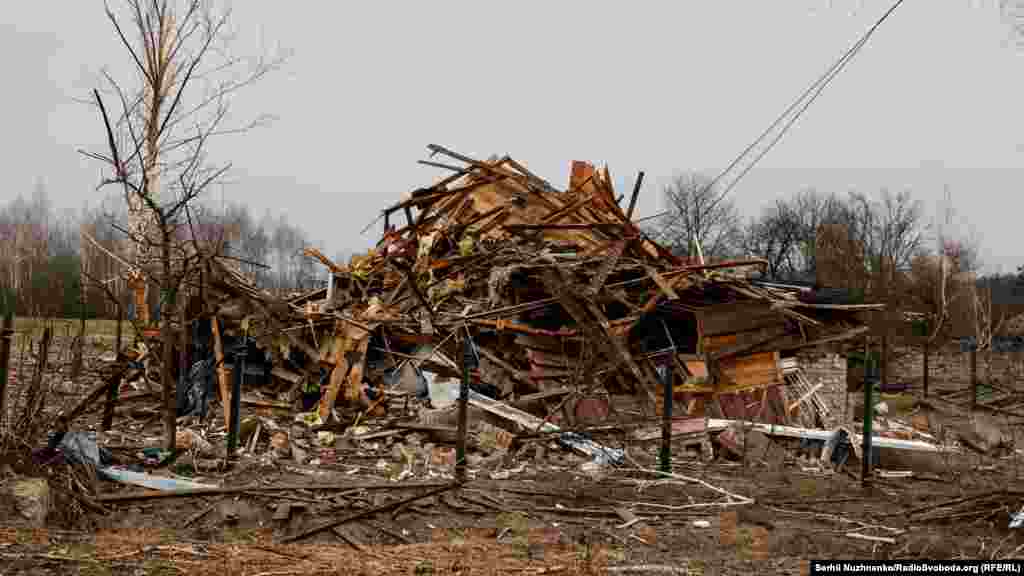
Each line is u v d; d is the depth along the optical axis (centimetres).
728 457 1374
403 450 1180
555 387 1603
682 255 5369
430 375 1547
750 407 1670
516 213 2012
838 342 1750
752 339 1720
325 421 1386
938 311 3900
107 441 1066
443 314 1672
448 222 1978
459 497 874
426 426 1291
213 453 1021
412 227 1994
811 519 905
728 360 1716
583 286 1678
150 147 1177
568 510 870
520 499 916
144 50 1302
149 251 1144
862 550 771
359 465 1102
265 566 623
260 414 1376
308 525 757
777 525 864
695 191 5506
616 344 1617
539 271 1716
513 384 1614
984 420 1838
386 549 698
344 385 1473
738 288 1755
